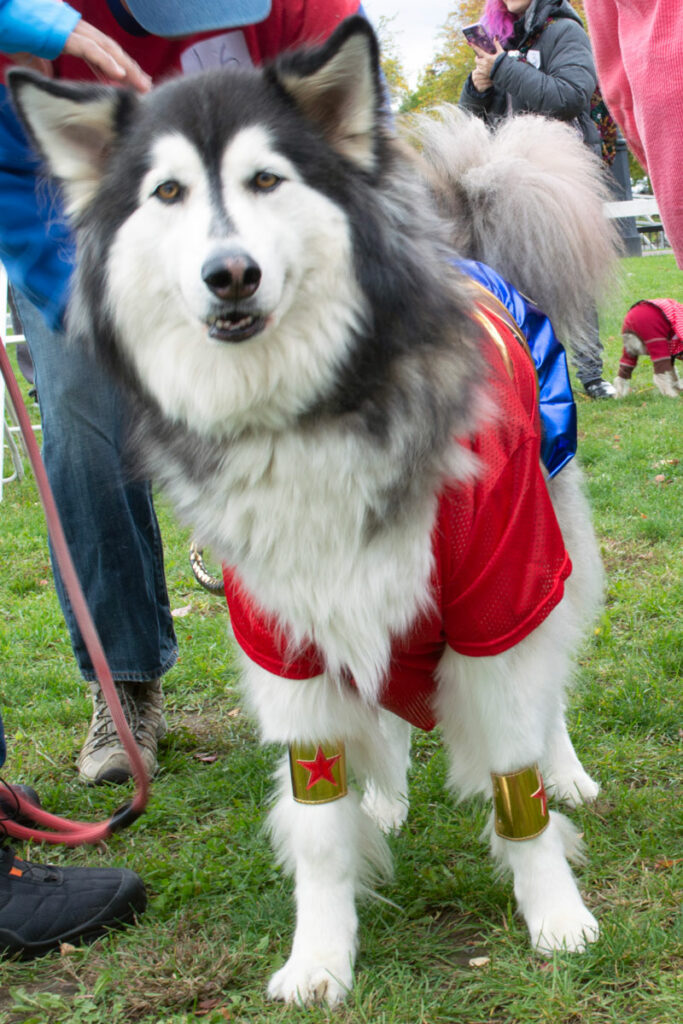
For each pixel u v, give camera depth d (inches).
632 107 110.3
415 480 71.8
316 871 80.6
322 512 71.9
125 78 85.9
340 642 74.9
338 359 70.3
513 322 95.1
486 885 89.1
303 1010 74.9
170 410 74.7
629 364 301.9
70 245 93.0
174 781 118.4
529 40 255.6
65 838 96.5
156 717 126.6
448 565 74.4
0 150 92.7
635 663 131.9
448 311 75.0
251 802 111.5
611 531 188.9
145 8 87.0
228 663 153.0
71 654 164.7
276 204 68.6
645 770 107.7
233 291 65.2
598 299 121.6
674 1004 70.3
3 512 261.4
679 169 98.2
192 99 70.6
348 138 72.8
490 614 75.4
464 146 119.3
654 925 78.5
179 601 186.5
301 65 71.1
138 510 117.6
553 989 72.7
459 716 83.0
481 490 74.4
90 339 79.0
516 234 114.7
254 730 131.6
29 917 86.3
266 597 75.3
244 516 73.8
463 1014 72.9
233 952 83.1
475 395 75.9
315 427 71.1
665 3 95.2
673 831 93.8
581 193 117.3
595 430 264.4
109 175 74.3
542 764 104.8
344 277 70.1
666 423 260.7
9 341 245.3
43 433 112.3
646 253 851.4
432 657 81.6
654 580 163.5
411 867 93.4
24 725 137.4
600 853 91.5
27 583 206.4
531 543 77.2
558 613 84.9
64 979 83.7
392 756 93.2
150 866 98.1
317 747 80.1
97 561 114.6
